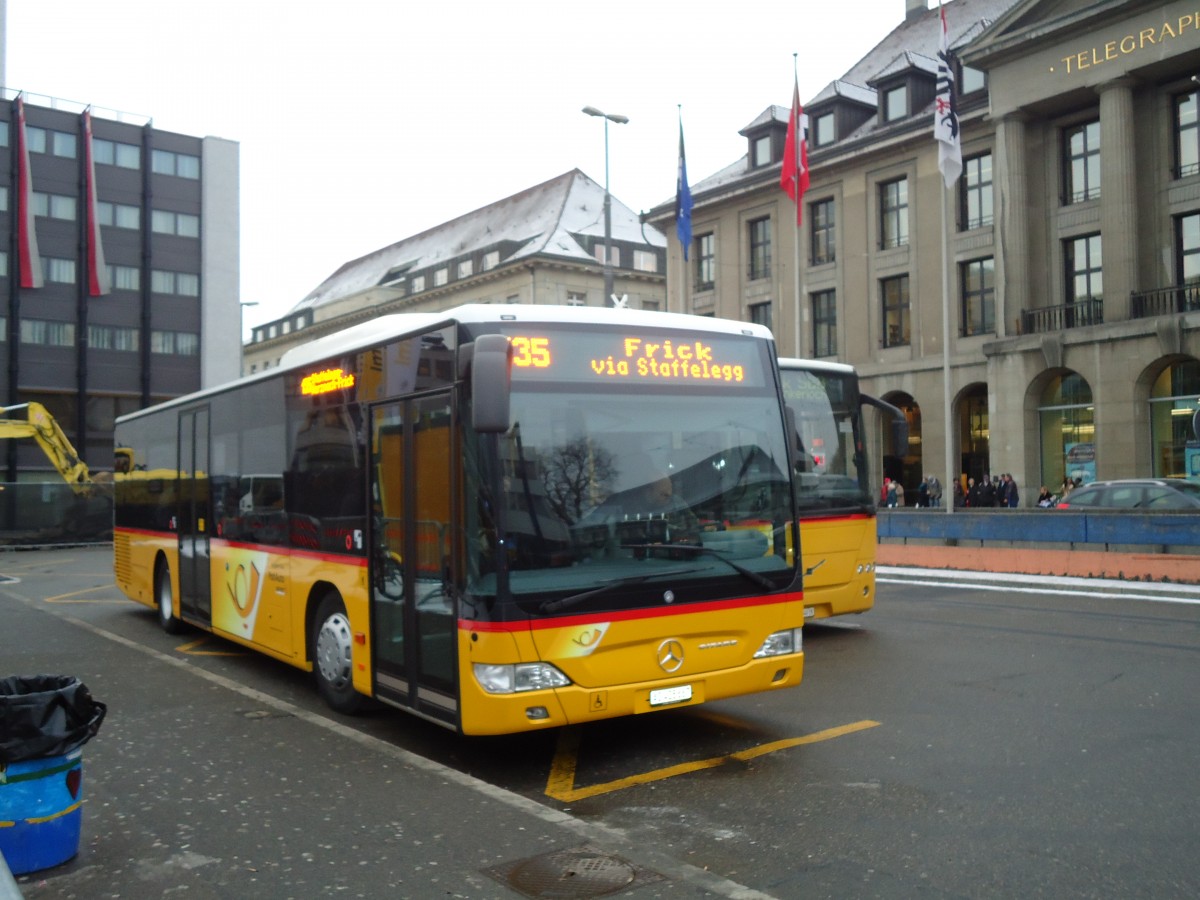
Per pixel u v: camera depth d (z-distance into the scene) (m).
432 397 6.66
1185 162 31.16
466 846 4.98
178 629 12.66
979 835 5.21
